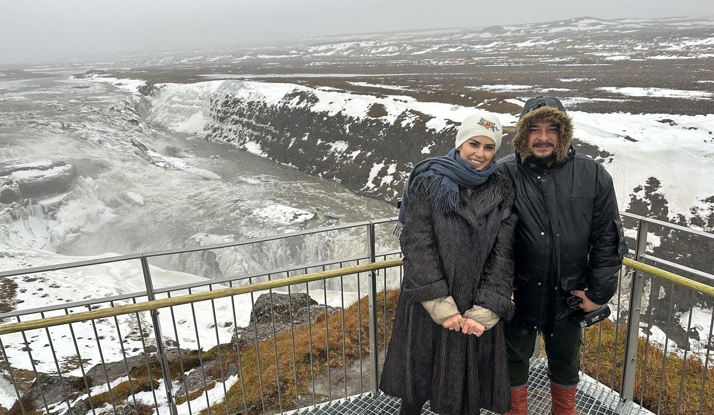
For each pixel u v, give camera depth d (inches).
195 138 3080.7
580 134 1472.7
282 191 1819.6
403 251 86.8
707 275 102.3
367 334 267.4
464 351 92.0
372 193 1758.1
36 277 857.5
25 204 1478.8
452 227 83.6
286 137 2477.9
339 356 241.1
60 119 2566.4
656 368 195.6
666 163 1266.0
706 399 169.9
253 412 194.7
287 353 258.8
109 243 1433.3
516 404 111.3
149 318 568.7
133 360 350.6
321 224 1456.7
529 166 94.0
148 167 2010.3
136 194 1737.2
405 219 87.5
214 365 294.4
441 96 2252.7
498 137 83.8
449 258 84.2
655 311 692.7
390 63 5861.2
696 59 3772.1
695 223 1081.4
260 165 2309.3
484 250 85.5
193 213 1571.1
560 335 105.3
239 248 1189.7
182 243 1357.0
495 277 84.8
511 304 85.0
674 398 168.2
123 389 259.8
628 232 1045.2
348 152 2068.2
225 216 1529.3
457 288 85.8
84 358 412.5
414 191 86.6
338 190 1840.6
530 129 91.6
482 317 82.3
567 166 92.9
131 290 847.7
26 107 2957.7
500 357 92.6
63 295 775.1
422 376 96.1
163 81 4229.8
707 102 1753.2
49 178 1574.8
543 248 93.2
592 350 214.1
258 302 435.8
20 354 416.5
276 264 1170.0
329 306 432.8
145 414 224.7
